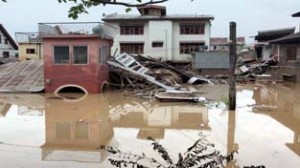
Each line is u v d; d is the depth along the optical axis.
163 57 46.84
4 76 29.25
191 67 43.06
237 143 11.63
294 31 47.00
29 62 32.94
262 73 40.00
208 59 39.75
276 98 23.66
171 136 12.94
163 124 15.52
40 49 49.59
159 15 47.75
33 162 9.47
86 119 16.61
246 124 14.99
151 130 14.23
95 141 12.12
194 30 47.16
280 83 33.88
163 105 20.77
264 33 49.03
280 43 36.09
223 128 14.25
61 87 26.16
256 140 12.03
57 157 9.98
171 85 28.61
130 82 29.14
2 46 53.81
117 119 16.77
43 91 26.33
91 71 26.03
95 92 26.11
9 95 25.14
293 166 9.15
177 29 47.22
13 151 10.57
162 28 46.62
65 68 26.08
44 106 20.50
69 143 11.77
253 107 19.61
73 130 14.05
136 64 29.80
